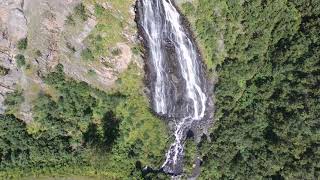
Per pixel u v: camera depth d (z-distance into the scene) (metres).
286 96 100.25
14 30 88.56
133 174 103.31
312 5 94.38
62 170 102.44
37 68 92.81
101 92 99.56
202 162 105.44
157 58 101.00
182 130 105.56
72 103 98.38
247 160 104.31
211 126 105.44
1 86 93.25
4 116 95.75
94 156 100.06
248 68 101.19
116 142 102.81
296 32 97.94
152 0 96.62
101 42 95.19
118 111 102.25
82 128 102.00
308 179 98.56
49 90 95.88
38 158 100.88
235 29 98.50
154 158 104.69
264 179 103.06
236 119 103.81
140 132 104.06
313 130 97.62
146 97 103.06
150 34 98.75
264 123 103.19
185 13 98.75
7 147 99.12
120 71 99.50
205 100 105.19
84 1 90.88
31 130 99.31
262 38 98.38
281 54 97.94
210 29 98.88
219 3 96.88
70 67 95.12
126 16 95.31
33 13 88.31
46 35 90.62
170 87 104.31
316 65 96.56
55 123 98.56
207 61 102.44
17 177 101.81
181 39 100.81
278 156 101.12
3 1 86.12
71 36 92.44
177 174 105.44
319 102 96.12
